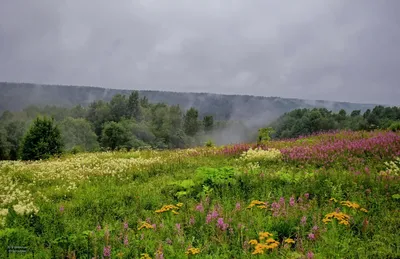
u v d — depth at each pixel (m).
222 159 18.05
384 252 6.07
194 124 175.50
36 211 9.59
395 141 16.52
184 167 16.16
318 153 15.73
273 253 6.20
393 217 7.66
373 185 10.17
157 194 11.25
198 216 8.48
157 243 7.16
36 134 44.06
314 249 6.34
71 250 7.15
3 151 111.31
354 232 7.14
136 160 19.28
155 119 154.62
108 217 9.27
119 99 157.62
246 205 9.30
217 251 6.56
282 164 14.98
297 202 9.27
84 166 17.88
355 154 15.32
